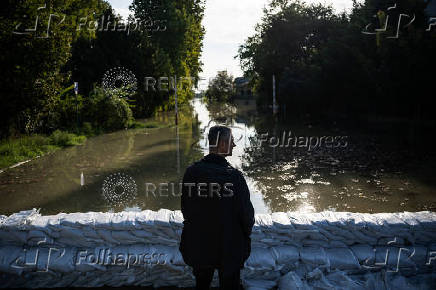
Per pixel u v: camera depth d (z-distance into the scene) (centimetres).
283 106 2527
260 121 1905
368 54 1894
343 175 702
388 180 655
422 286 273
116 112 1592
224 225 213
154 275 302
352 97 2039
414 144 1041
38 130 1386
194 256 215
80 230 307
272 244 310
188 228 221
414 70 1585
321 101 2264
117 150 1049
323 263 297
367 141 1126
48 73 1229
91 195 589
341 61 1983
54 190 623
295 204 527
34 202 556
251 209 220
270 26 2870
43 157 957
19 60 1107
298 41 2738
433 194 563
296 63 2584
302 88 2262
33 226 305
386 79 1678
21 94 1139
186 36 2931
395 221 313
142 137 1337
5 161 855
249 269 294
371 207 507
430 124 1541
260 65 2948
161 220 310
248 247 227
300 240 312
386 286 275
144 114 2241
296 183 648
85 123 1462
